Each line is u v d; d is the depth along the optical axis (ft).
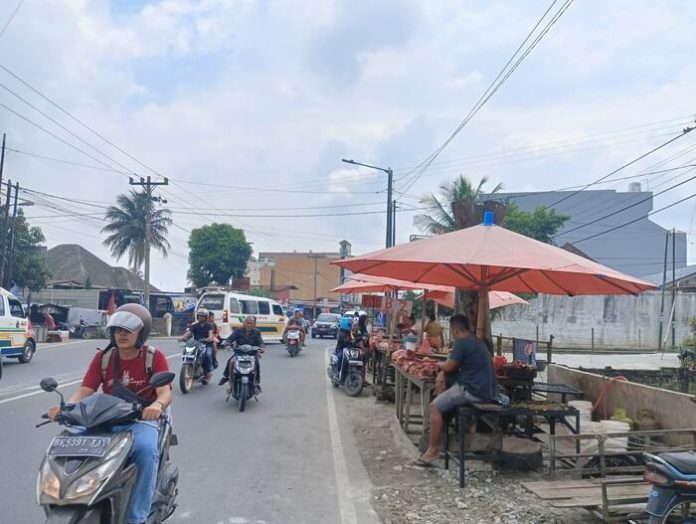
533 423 27.32
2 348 51.34
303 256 294.05
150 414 13.38
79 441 11.89
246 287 178.91
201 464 23.91
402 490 20.97
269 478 22.29
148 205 113.91
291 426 31.83
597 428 24.86
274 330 92.12
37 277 110.01
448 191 86.89
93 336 103.30
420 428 31.04
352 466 24.20
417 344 35.17
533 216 106.01
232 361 37.09
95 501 11.25
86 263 175.01
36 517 17.34
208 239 181.88
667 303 107.96
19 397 36.96
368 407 38.32
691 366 51.19
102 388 14.62
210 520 17.88
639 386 28.30
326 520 18.12
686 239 162.50
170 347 79.30
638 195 161.68
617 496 17.53
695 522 15.03
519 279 27.63
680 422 24.85
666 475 14.61
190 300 141.79
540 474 22.61
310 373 56.08
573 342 108.68
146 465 12.93
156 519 14.76
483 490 20.85
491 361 22.86
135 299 132.16
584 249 161.99
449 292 45.16
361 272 27.09
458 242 22.04
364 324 52.75
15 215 97.45
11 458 23.31
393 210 90.53
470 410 22.21
